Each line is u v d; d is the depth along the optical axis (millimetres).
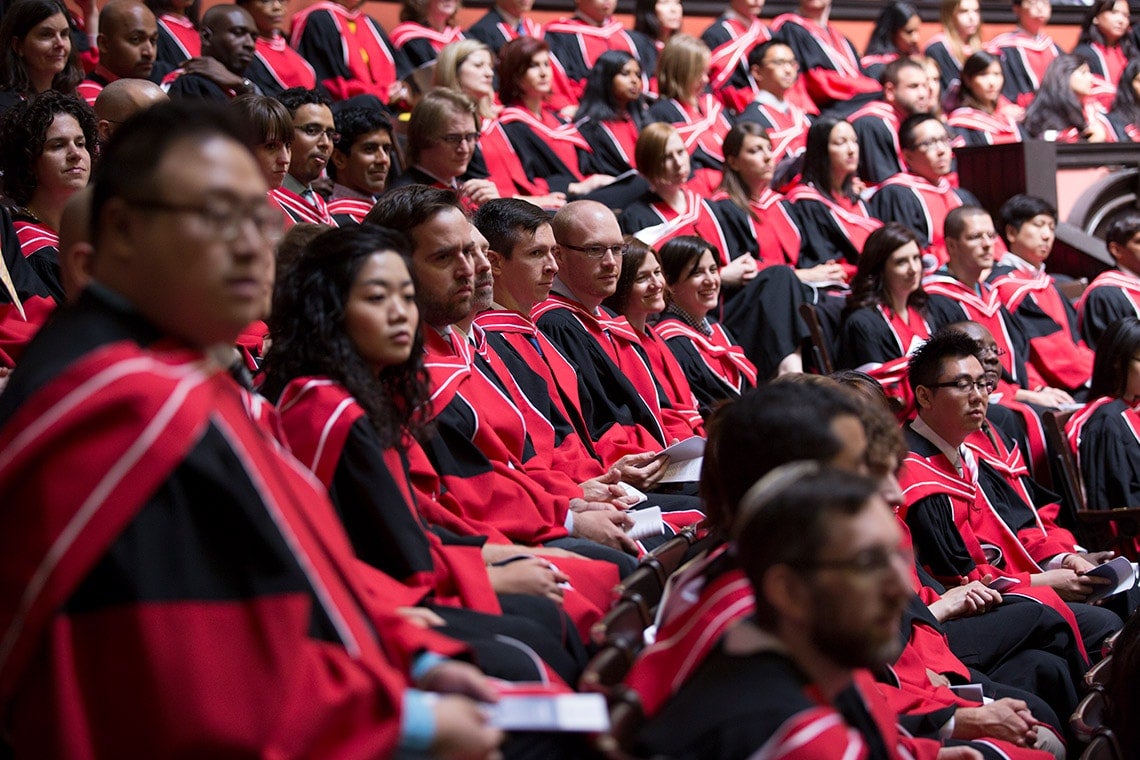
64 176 7957
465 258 7016
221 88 12016
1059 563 9453
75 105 8094
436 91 11391
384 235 5484
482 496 6715
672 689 3939
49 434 3387
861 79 19391
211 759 3381
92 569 3420
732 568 4289
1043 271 15305
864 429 4617
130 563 3418
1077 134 19422
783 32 19422
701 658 3881
